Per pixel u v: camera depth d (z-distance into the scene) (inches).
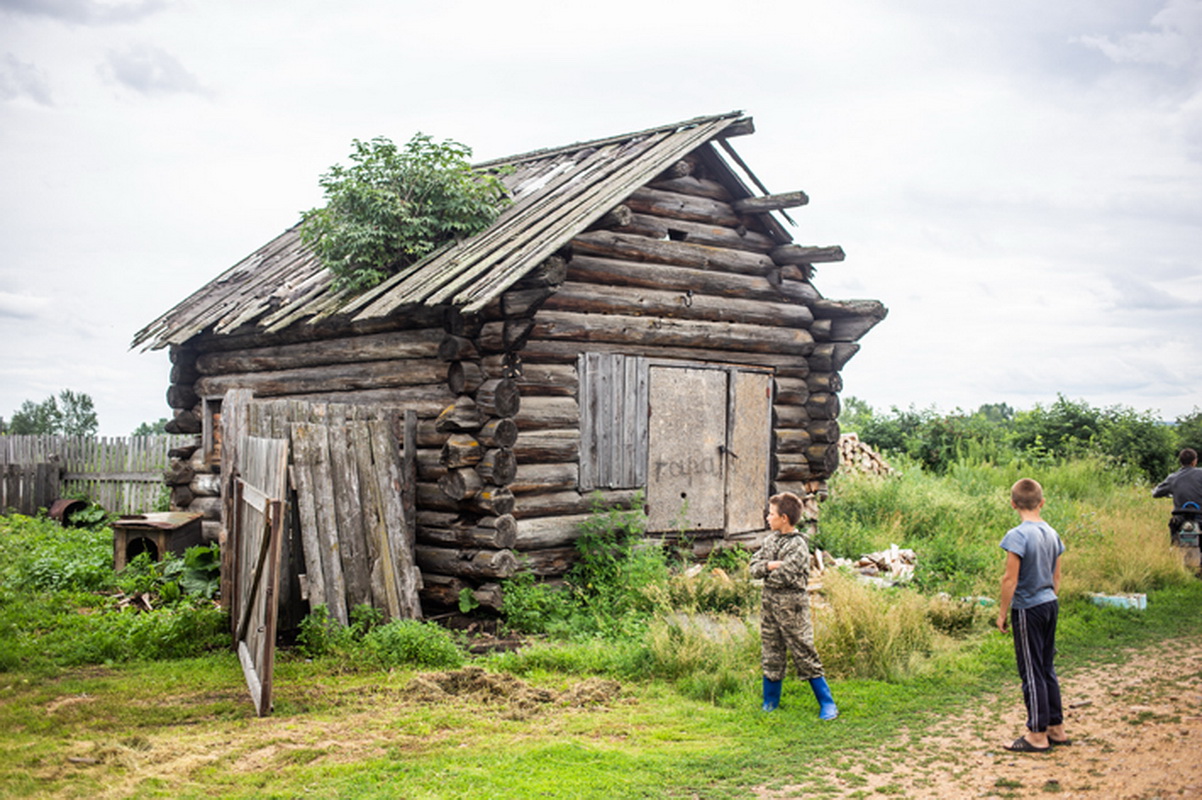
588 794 189.5
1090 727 235.9
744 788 195.6
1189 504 481.4
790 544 252.2
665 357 450.6
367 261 434.6
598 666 299.1
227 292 548.7
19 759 206.1
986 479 780.0
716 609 362.0
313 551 330.6
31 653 307.3
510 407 372.5
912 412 962.7
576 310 413.4
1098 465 836.0
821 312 528.7
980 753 217.8
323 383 452.1
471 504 372.8
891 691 273.4
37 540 530.0
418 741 225.1
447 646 311.7
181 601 388.5
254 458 305.6
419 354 402.3
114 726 236.2
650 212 458.3
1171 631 349.7
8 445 780.0
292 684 278.2
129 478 717.3
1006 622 224.7
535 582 385.4
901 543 542.6
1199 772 197.6
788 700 264.4
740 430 485.4
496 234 427.5
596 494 401.7
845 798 189.6
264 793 188.5
